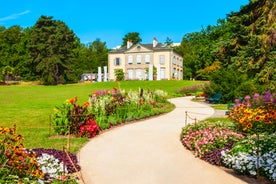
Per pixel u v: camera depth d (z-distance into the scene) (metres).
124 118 16.09
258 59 26.20
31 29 77.81
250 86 25.61
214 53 35.22
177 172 7.84
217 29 66.81
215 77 28.80
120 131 13.52
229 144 9.30
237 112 11.78
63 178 6.44
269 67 25.03
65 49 66.00
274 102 13.51
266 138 8.84
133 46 70.38
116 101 16.72
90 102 15.02
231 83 27.36
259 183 7.09
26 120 16.31
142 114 17.62
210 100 27.83
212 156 8.70
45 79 64.75
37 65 65.62
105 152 9.77
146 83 52.28
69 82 69.06
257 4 30.59
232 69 28.39
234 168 7.89
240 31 32.28
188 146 10.24
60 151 8.92
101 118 14.22
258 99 14.76
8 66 71.62
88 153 9.62
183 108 23.45
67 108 12.62
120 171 7.86
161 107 22.42
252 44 26.92
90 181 7.09
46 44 64.06
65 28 67.12
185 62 82.25
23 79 74.12
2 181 5.46
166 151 9.96
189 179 7.32
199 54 68.81
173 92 40.75
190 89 40.03
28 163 6.25
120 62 71.94
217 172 7.88
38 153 8.29
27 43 75.06
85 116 12.50
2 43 77.56
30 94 35.19
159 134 12.82
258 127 10.66
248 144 8.51
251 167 7.53
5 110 20.47
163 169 8.07
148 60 69.25
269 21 26.02
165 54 68.12
